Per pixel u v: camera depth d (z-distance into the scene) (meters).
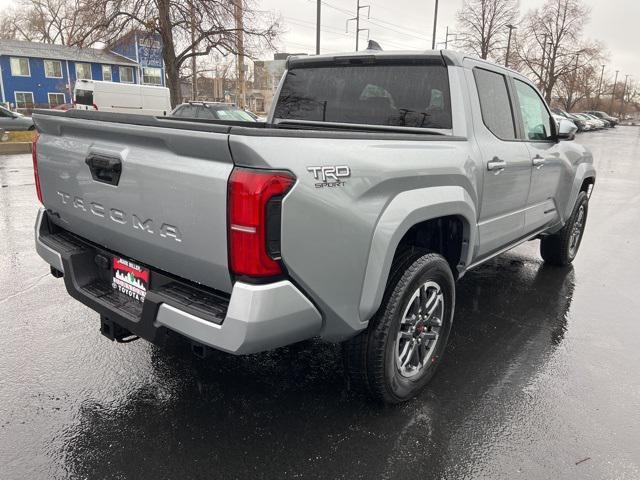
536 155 4.27
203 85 55.34
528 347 3.82
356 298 2.48
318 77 4.05
